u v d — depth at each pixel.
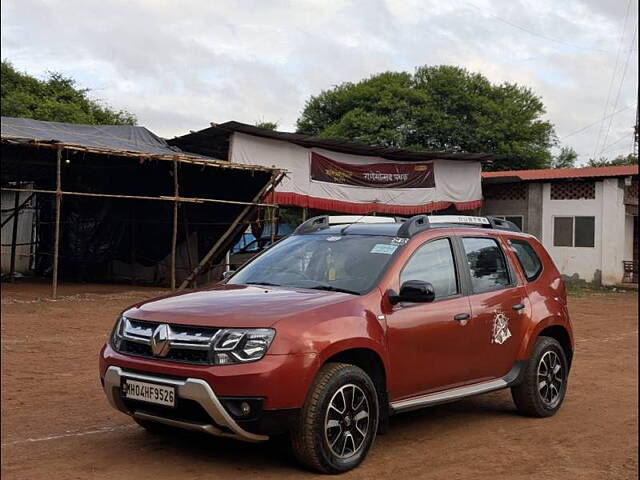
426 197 25.28
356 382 4.96
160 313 4.94
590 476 5.11
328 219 6.74
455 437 6.03
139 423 5.69
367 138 35.22
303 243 6.32
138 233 22.31
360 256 5.80
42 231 22.95
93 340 10.59
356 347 4.98
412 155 24.73
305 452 4.72
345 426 4.92
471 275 6.25
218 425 4.56
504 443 5.90
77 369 8.44
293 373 4.60
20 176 21.41
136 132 20.78
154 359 4.77
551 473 5.15
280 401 4.55
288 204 22.38
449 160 25.80
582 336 13.32
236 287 5.70
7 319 12.30
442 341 5.70
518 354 6.54
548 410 6.81
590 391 8.23
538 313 6.75
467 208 26.25
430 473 5.02
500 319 6.32
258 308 4.87
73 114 31.97
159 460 5.08
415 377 5.49
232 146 21.06
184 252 21.66
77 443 5.48
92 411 6.48
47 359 8.99
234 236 21.00
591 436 6.21
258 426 4.54
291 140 22.09
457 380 5.90
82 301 15.49
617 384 8.69
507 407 7.24
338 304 5.07
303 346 4.66
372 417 5.10
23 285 19.33
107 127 20.55
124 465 4.96
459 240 6.30
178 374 4.60
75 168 20.48
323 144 22.77
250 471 4.87
